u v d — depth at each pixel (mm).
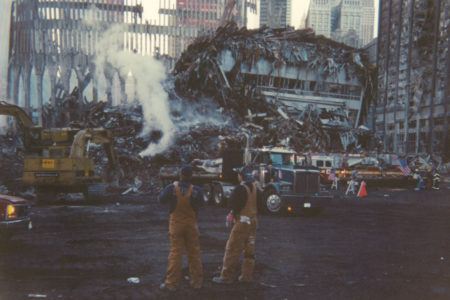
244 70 58281
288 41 62344
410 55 58562
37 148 18922
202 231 10383
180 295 5102
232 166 16719
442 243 9312
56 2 59250
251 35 61219
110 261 6938
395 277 6254
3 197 7918
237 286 5566
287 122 49281
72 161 17109
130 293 5152
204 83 54781
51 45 58969
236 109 53188
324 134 52969
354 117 64312
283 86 61062
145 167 28906
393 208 17844
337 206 18516
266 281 5863
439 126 52531
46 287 5352
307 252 8008
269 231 10602
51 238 9078
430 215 15211
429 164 47812
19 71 59812
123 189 24594
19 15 59156
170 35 66000
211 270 6426
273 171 14508
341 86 63969
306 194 14070
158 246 8359
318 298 5129
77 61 59344
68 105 57625
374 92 65000
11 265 6480
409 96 58125
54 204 17422
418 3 57344
